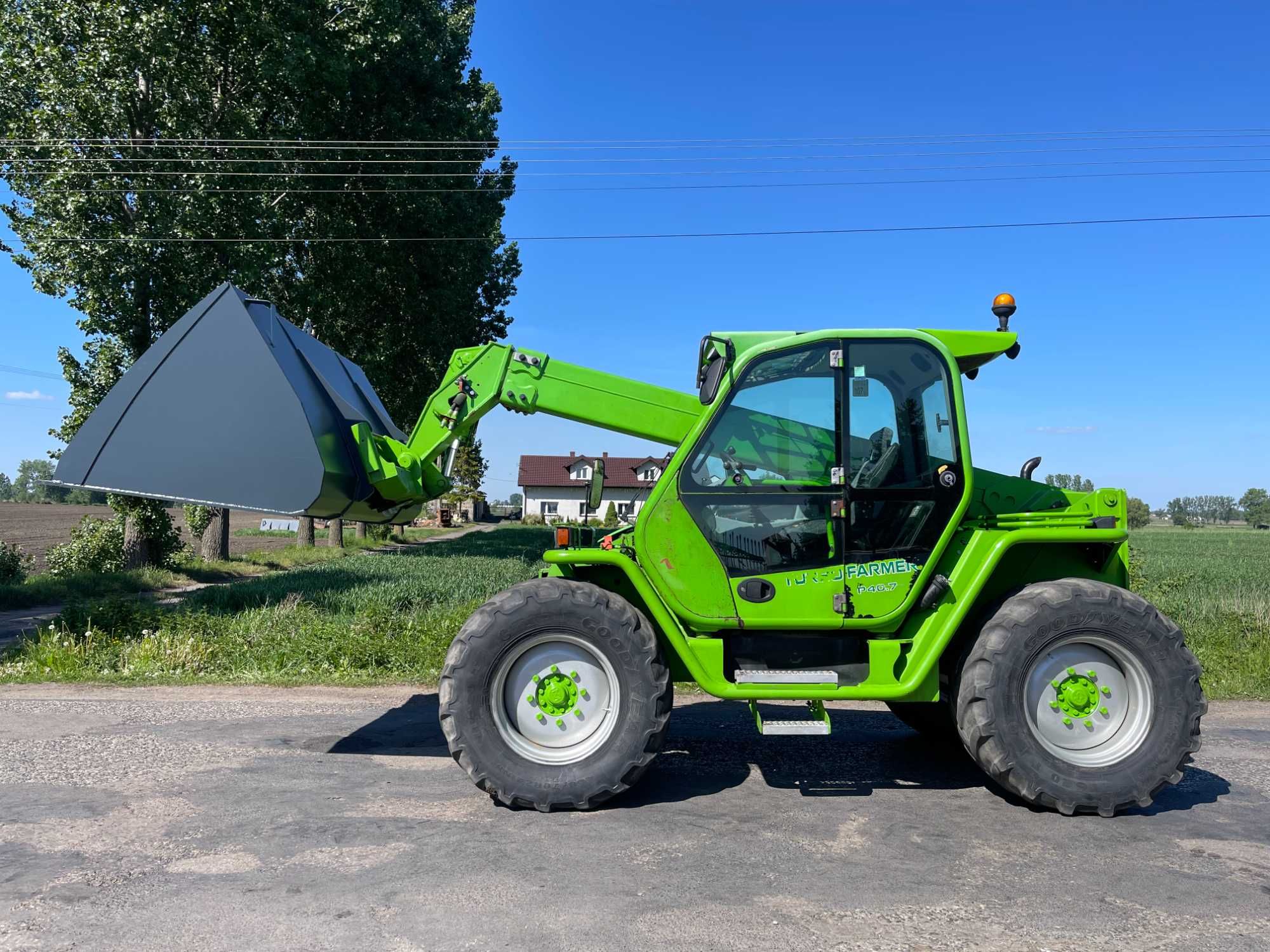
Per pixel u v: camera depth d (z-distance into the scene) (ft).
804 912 10.64
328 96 61.93
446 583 51.39
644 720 14.24
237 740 18.58
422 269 77.66
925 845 12.91
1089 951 9.75
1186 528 315.17
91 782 15.55
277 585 49.49
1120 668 14.76
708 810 14.39
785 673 14.89
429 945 9.73
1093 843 13.02
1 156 50.55
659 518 15.16
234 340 15.67
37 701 22.52
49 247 50.80
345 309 72.79
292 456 15.01
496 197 91.40
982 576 14.88
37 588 49.14
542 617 14.37
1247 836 13.39
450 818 13.87
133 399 15.51
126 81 51.90
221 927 10.11
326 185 65.10
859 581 15.10
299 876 11.54
